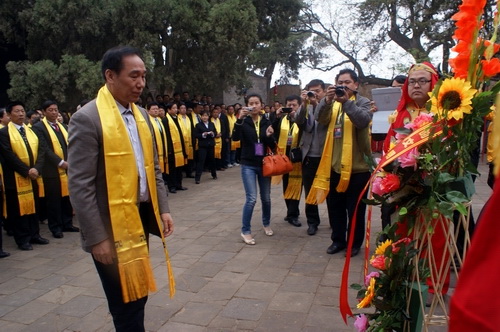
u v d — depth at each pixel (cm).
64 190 559
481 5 179
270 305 329
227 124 1205
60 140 561
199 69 1070
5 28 903
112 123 213
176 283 379
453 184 188
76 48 905
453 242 193
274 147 494
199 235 531
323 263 415
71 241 539
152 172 239
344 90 383
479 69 185
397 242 205
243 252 457
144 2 880
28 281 400
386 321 208
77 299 356
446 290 260
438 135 187
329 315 310
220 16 964
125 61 216
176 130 847
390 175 198
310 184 486
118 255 211
